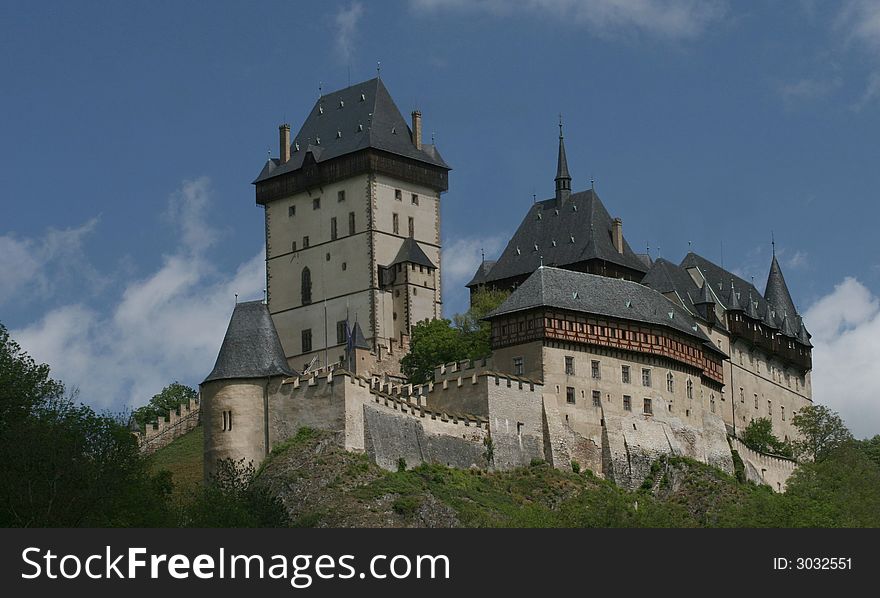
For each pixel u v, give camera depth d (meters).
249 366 171.50
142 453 198.75
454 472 173.88
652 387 193.25
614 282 197.25
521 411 183.00
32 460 140.62
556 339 187.38
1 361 155.38
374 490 162.50
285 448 167.25
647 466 188.75
